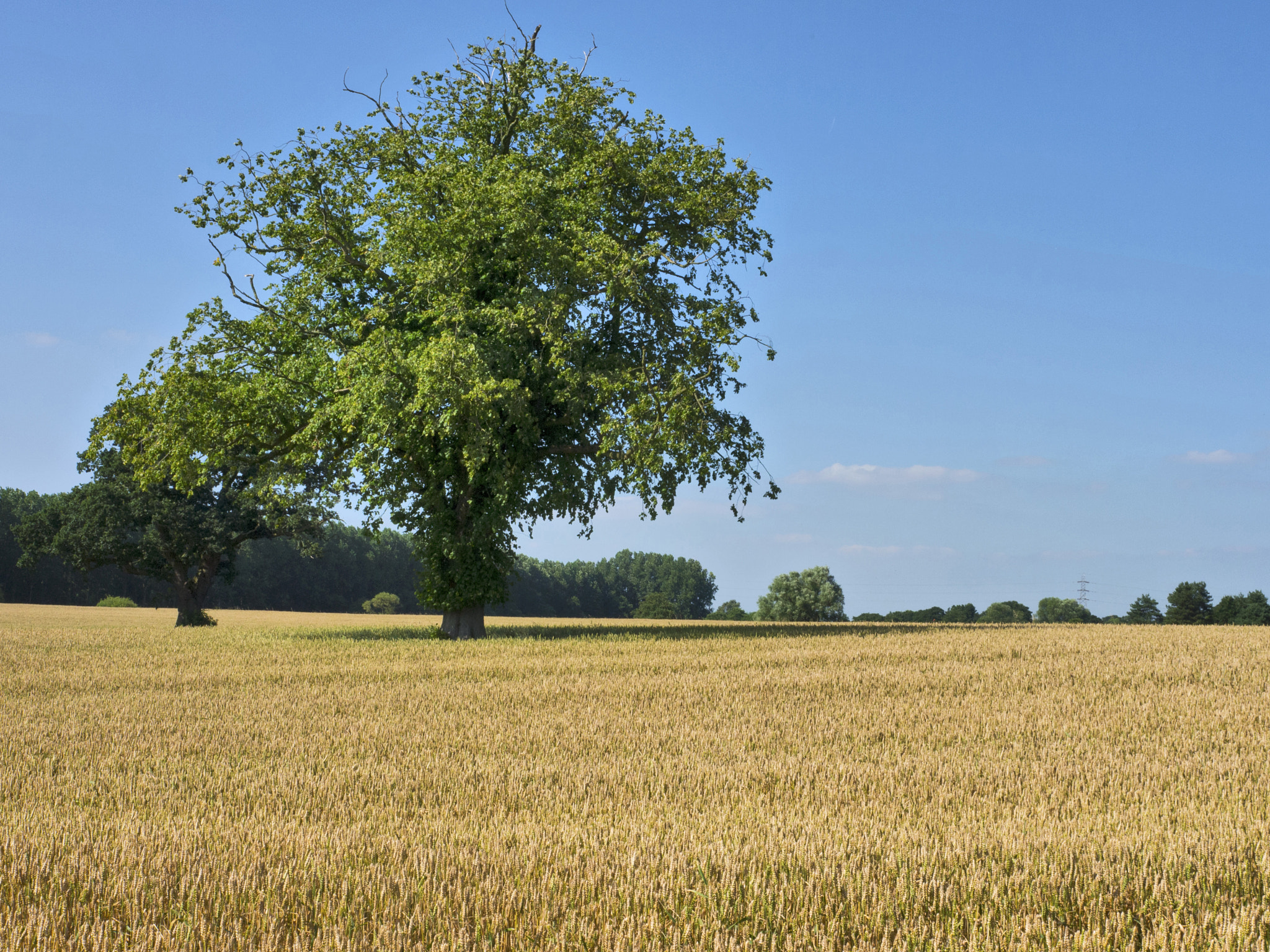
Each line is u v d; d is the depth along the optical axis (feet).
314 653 77.97
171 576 165.07
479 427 85.15
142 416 97.19
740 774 29.55
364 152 98.78
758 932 15.61
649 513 89.86
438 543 95.20
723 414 93.61
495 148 101.71
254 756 33.22
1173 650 71.46
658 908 16.69
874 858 19.67
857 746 34.65
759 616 352.49
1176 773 29.86
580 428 98.07
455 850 20.01
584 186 96.27
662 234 95.66
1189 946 15.23
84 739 36.94
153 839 21.12
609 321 97.19
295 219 96.94
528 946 14.97
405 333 93.04
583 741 35.58
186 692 52.34
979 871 18.53
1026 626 118.01
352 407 87.92
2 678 59.00
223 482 158.71
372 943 14.94
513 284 96.12
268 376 96.68
